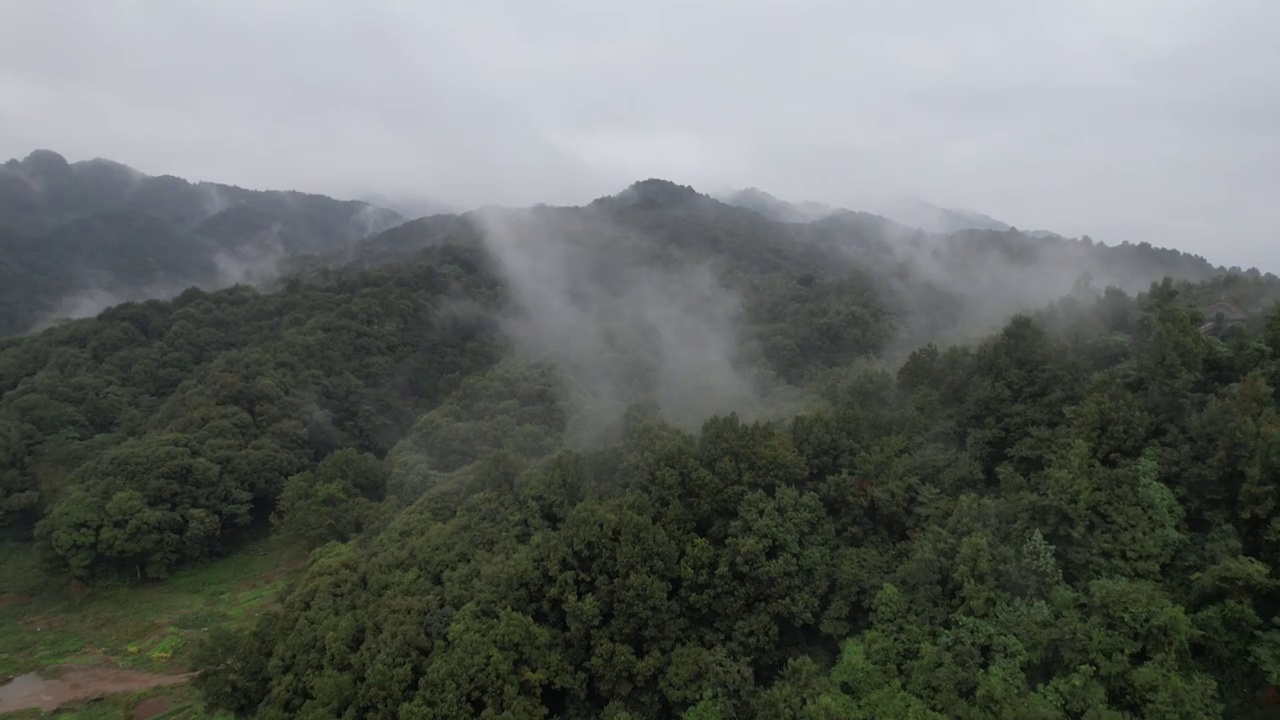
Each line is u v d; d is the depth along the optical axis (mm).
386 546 35500
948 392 35281
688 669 26188
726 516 30531
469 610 28062
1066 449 27656
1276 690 20625
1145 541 23203
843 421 33344
